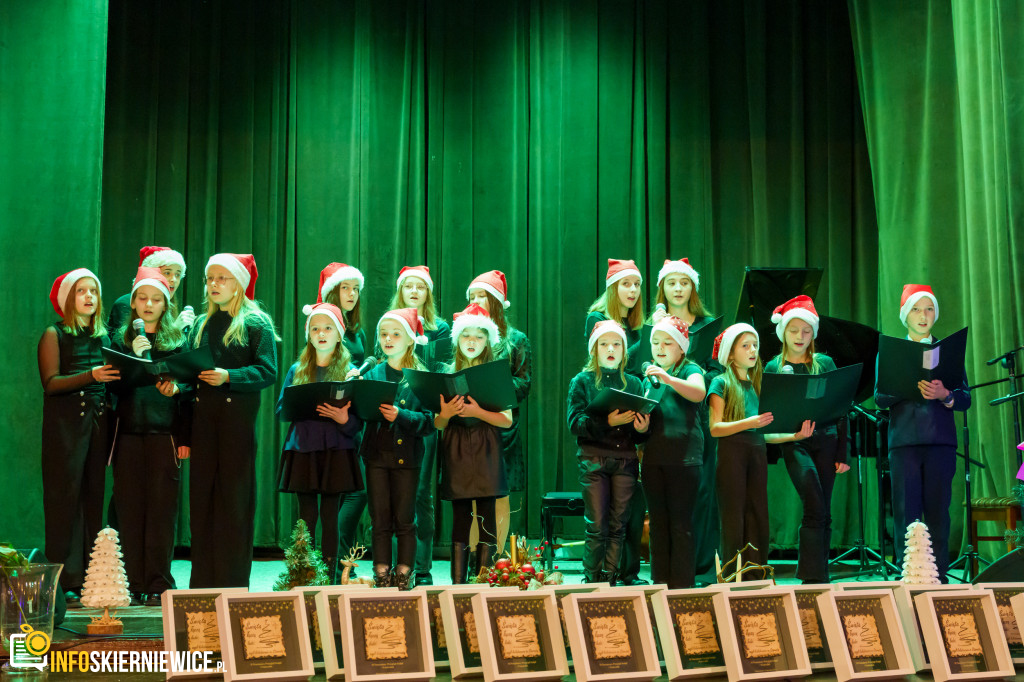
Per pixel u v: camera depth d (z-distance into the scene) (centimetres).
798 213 721
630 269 470
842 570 579
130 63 703
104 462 413
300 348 695
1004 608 248
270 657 214
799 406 388
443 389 371
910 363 418
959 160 611
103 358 416
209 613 220
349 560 292
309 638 220
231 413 382
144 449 402
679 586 398
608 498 404
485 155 718
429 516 470
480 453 387
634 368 455
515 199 713
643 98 729
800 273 521
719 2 739
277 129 709
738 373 423
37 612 245
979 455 568
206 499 381
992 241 554
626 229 720
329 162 708
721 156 733
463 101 720
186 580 519
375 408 375
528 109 723
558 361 702
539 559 288
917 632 237
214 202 700
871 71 668
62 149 499
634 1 732
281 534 675
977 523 569
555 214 714
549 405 698
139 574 398
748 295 529
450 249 710
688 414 407
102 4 513
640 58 728
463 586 228
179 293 693
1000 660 234
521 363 460
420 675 214
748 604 229
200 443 381
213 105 704
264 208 704
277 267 703
